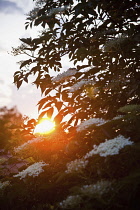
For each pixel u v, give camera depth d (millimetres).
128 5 2875
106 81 2834
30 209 2312
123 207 1624
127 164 1751
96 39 2971
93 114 2830
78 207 1709
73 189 1699
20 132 2990
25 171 2260
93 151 1771
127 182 1500
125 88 2691
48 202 2254
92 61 2904
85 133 2316
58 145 2479
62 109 2779
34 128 2959
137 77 2605
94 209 1677
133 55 2609
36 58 3100
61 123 2713
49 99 2893
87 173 1984
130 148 1728
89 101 2873
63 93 2885
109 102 2732
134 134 2027
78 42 2975
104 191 1604
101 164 1873
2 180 2684
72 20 2885
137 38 2543
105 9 2971
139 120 1970
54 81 2811
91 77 2881
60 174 2051
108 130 2061
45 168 2414
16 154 2992
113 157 1807
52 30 3117
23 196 2381
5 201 2350
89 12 2705
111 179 1736
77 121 2762
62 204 1728
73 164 1851
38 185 2389
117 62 2803
